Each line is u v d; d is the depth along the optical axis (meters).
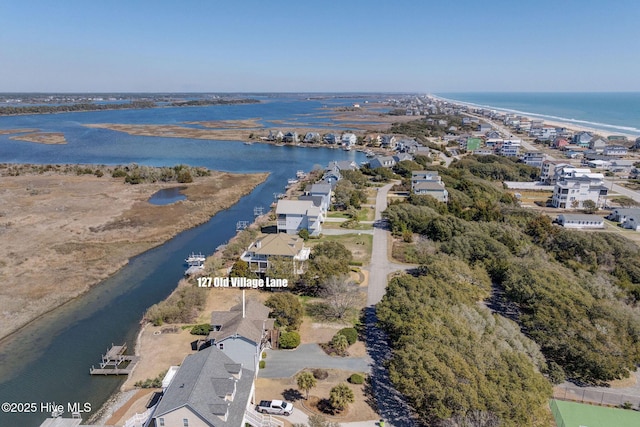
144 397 35.97
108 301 54.41
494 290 54.81
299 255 60.38
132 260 67.62
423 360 32.38
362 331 45.97
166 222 84.31
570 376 38.78
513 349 37.72
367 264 63.84
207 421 28.06
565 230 71.31
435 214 80.56
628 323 40.84
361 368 39.41
